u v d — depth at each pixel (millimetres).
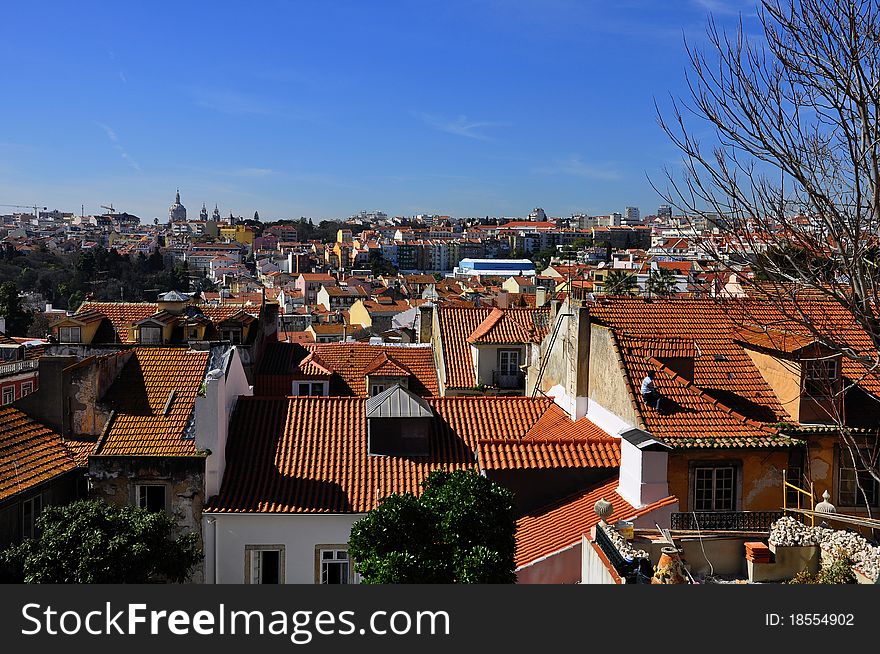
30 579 16703
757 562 15211
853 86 12203
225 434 24062
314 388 38375
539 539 19250
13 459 21656
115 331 41656
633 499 19703
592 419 25250
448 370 36531
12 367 43500
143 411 24172
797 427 21000
